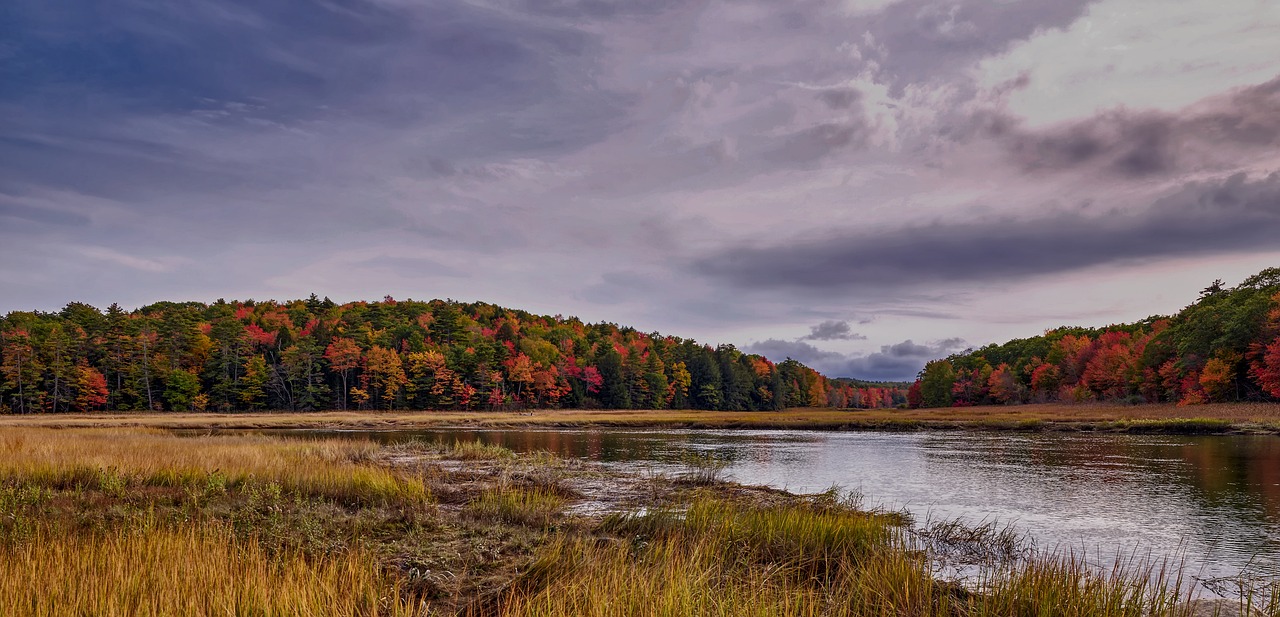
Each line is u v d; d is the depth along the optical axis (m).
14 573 6.46
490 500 14.19
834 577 8.89
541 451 31.17
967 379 134.25
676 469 23.92
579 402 124.56
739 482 20.95
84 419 69.50
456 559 9.65
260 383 97.62
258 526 10.76
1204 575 10.33
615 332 184.38
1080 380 101.81
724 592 6.89
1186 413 55.22
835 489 16.67
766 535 10.45
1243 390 68.12
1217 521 14.73
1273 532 13.60
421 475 17.53
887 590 7.36
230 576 6.55
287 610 5.80
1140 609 6.66
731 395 152.75
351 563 7.50
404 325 134.25
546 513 12.99
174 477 15.26
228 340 100.75
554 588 7.10
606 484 19.09
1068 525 14.33
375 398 107.19
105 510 11.73
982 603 6.98
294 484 15.09
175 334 99.00
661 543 9.52
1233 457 27.59
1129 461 26.59
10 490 12.25
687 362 152.38
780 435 47.41
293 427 64.44
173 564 6.99
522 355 116.94
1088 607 6.66
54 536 8.46
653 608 6.05
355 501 14.12
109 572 6.55
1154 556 11.60
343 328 116.75
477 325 157.88
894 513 14.51
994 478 21.98
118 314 104.75
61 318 132.12
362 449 26.92
